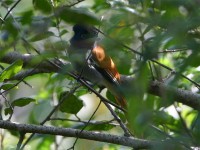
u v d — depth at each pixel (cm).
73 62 571
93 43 662
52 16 571
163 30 545
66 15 532
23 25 709
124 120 978
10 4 991
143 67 479
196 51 475
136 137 827
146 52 485
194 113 1110
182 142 578
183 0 503
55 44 580
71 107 948
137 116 479
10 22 598
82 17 533
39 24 577
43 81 1370
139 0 707
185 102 902
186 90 907
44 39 646
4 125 845
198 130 601
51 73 970
